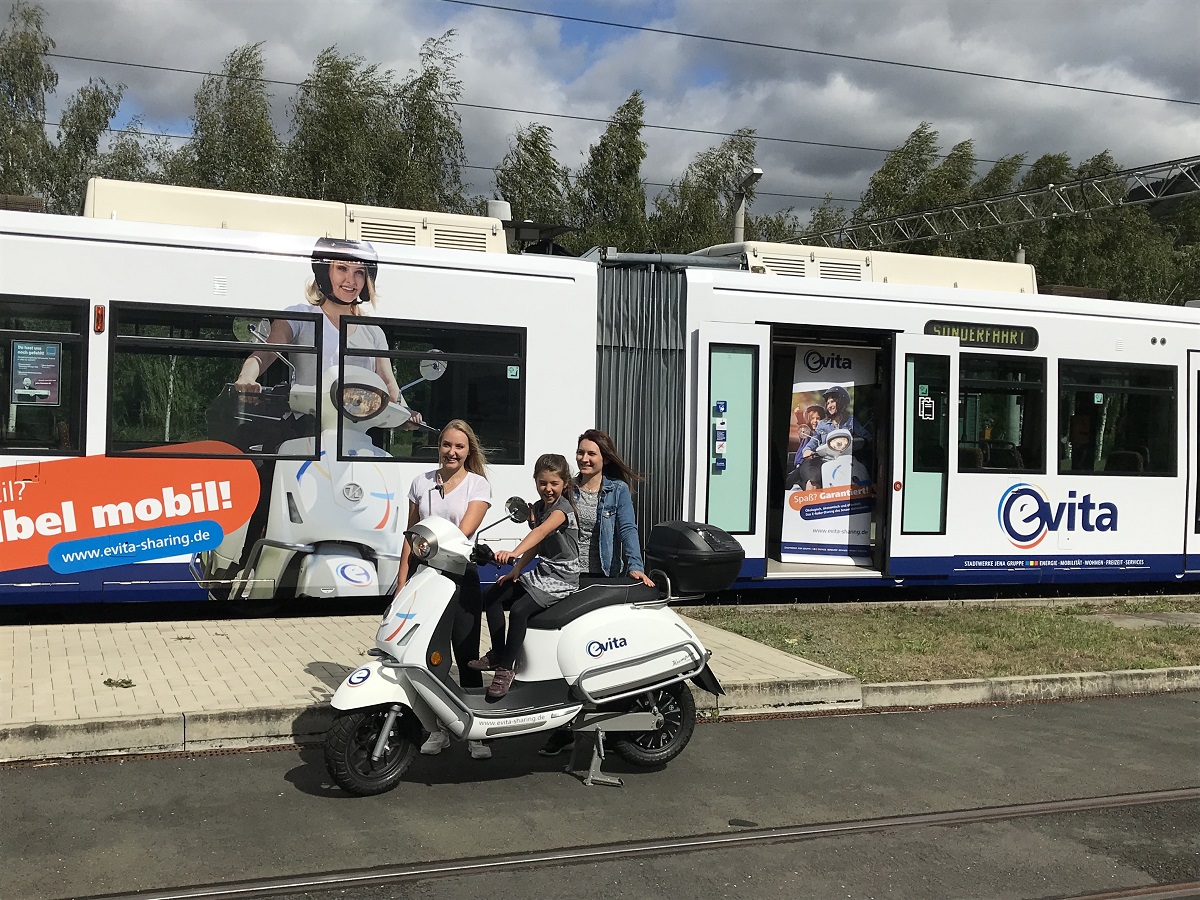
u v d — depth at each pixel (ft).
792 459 40.42
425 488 20.79
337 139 102.47
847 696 26.25
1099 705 27.84
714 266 39.45
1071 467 42.22
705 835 17.69
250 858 15.99
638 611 20.29
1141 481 43.24
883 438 40.04
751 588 39.96
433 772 20.38
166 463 30.78
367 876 15.51
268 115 105.19
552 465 20.07
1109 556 42.73
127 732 20.29
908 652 30.45
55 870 15.31
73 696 21.79
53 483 29.71
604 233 121.70
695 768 21.26
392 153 104.53
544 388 35.19
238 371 31.68
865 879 16.17
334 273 32.73
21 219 29.76
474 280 34.40
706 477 37.45
